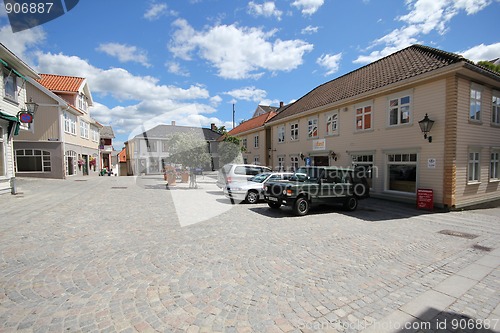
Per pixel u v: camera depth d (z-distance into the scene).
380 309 3.09
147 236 5.91
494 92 11.99
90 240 5.49
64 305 3.01
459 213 9.73
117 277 3.80
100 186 16.16
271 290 3.51
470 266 4.50
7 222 6.73
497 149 12.20
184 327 2.65
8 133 12.10
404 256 4.96
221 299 3.24
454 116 10.09
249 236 6.11
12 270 3.95
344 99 14.84
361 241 5.89
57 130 20.31
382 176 12.99
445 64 10.26
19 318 2.73
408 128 11.73
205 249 5.12
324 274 4.06
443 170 10.39
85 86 25.77
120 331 2.56
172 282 3.68
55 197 11.07
